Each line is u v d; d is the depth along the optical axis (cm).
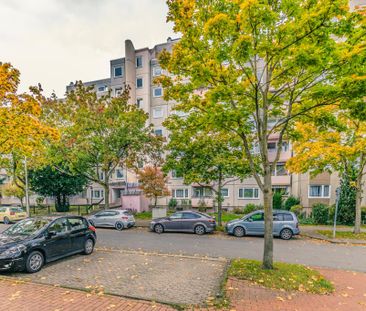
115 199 3419
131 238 1394
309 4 633
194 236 1456
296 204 2362
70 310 502
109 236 1460
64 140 1853
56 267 807
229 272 730
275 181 2617
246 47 611
